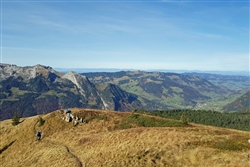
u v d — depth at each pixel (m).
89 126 107.19
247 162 43.72
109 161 59.00
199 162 48.34
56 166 66.50
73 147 82.38
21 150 98.19
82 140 85.06
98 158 63.88
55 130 106.94
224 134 63.47
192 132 64.75
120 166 53.81
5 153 101.44
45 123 113.19
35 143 99.38
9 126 127.12
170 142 58.94
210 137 58.31
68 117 113.06
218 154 49.06
